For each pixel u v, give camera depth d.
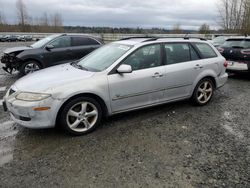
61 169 3.12
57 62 8.66
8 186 2.81
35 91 3.69
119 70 4.15
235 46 8.30
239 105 5.65
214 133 4.17
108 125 4.44
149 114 4.98
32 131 4.18
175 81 4.90
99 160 3.32
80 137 3.98
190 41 5.29
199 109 5.34
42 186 2.81
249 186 2.82
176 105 5.57
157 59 4.71
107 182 2.88
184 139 3.94
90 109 4.14
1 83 7.57
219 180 2.92
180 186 2.82
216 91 6.89
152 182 2.88
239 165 3.23
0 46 22.72
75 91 3.82
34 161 3.30
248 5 27.14
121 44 4.86
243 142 3.86
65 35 8.89
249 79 8.62
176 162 3.29
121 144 3.75
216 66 5.54
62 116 3.84
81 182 2.88
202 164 3.25
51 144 3.74
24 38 34.06
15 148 3.63
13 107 3.72
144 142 3.82
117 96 4.25
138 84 4.41
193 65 5.14
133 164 3.23
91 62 4.77
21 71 8.20
